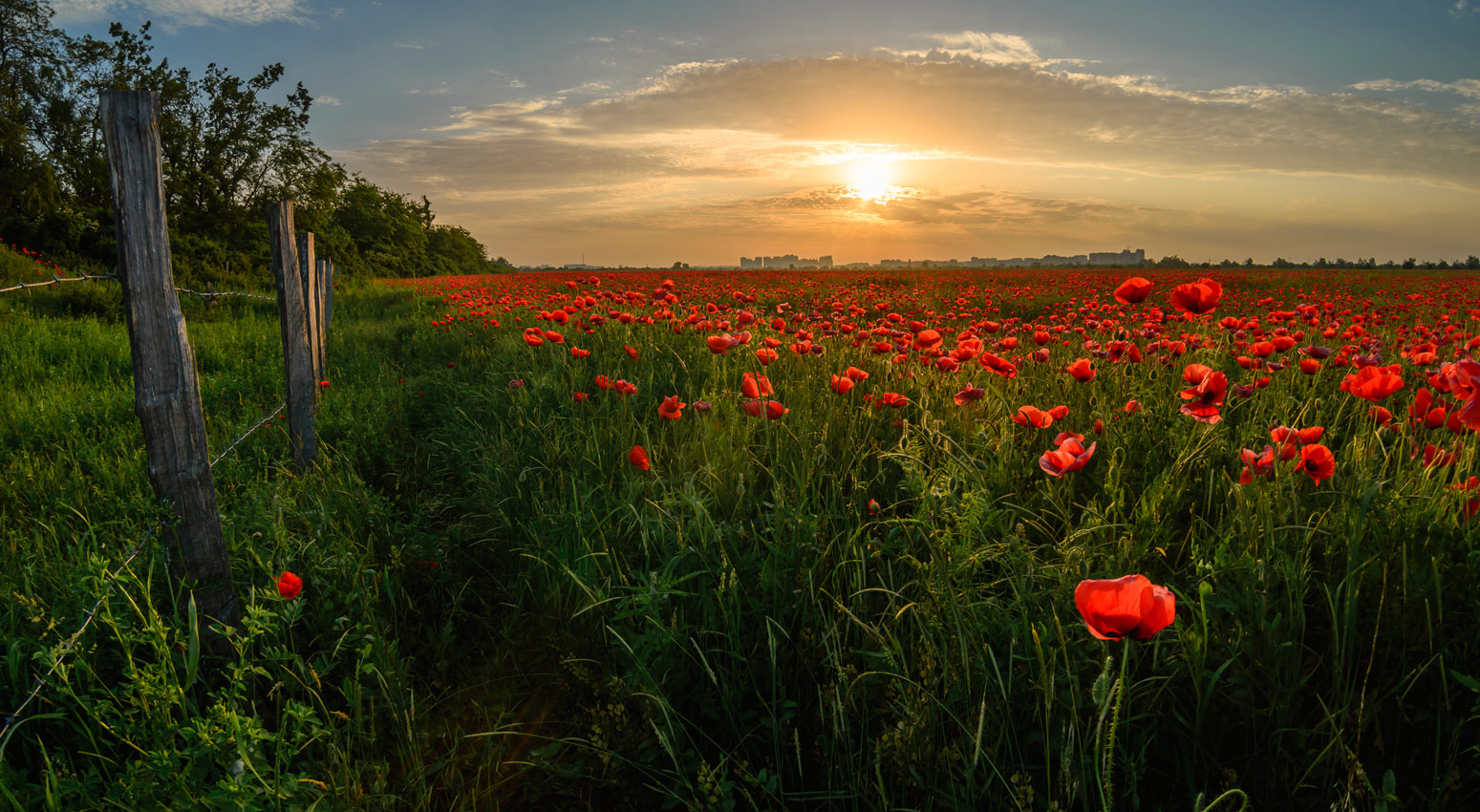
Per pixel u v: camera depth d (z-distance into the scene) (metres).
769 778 1.72
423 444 4.38
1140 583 1.05
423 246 78.38
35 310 10.99
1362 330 5.82
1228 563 1.67
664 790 1.70
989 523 1.94
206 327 10.55
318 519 2.81
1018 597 1.68
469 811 1.81
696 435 3.09
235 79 37.06
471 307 10.93
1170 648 1.62
